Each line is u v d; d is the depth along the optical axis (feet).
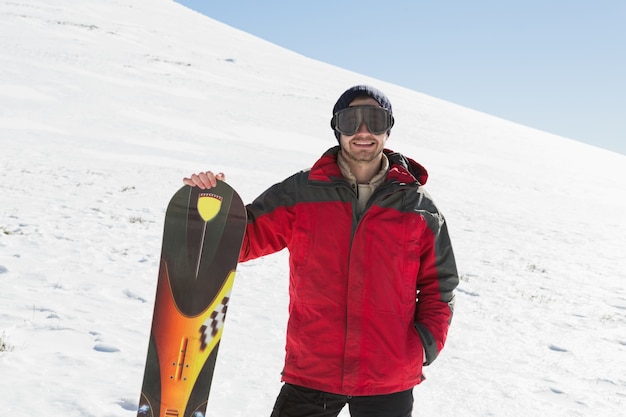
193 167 77.92
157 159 79.77
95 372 15.30
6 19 184.65
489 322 28.89
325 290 8.11
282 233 8.73
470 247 52.95
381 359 8.01
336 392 7.98
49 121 91.50
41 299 21.34
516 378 20.83
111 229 37.50
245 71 214.07
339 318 8.06
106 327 19.35
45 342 17.07
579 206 100.01
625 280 45.85
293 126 137.59
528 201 97.55
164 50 210.38
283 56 280.31
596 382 21.52
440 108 233.55
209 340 8.77
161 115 118.21
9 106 94.12
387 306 8.11
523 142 187.42
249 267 33.73
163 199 52.80
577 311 33.81
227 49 255.09
